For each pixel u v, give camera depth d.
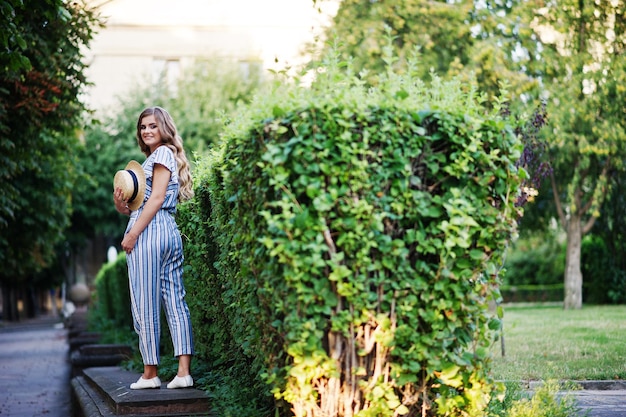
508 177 4.23
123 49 48.81
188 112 32.75
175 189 5.73
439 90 4.40
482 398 4.27
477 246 4.21
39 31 11.15
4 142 11.57
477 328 4.27
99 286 22.77
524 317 17.45
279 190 4.05
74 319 28.52
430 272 4.07
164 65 49.28
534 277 31.55
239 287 5.05
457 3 17.34
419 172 4.16
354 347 4.08
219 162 5.18
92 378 7.64
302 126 3.93
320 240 3.88
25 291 54.25
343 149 3.91
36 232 20.73
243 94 31.00
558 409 4.99
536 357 9.24
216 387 5.47
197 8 49.44
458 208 4.05
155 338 5.62
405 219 4.12
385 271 4.09
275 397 4.30
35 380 14.14
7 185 13.52
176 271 5.72
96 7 11.94
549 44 18.62
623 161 20.53
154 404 5.27
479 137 4.12
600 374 7.73
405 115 4.04
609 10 17.95
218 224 5.41
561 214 22.56
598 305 24.61
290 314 4.01
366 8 17.84
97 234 38.56
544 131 18.06
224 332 6.19
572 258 22.34
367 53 17.00
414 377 4.09
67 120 12.99
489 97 17.12
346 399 4.10
